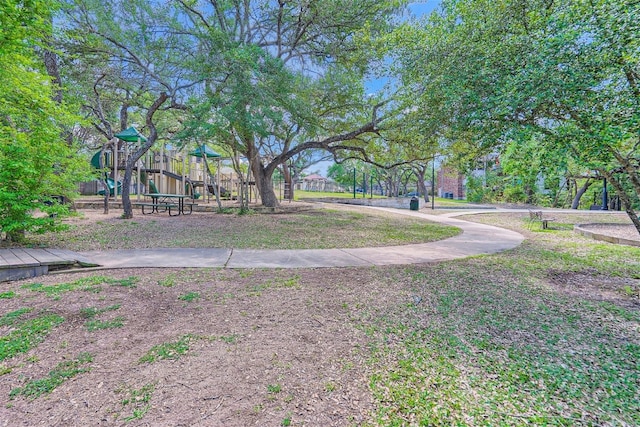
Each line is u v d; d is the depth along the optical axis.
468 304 3.78
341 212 14.66
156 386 2.13
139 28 9.34
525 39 3.76
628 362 2.60
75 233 7.37
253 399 2.04
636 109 3.26
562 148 3.73
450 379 2.32
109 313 3.22
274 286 4.24
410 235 9.06
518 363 2.55
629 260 6.18
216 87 9.62
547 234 10.05
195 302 3.60
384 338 2.90
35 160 5.74
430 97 5.36
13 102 6.37
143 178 17.88
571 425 1.89
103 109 15.52
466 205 24.55
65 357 2.45
